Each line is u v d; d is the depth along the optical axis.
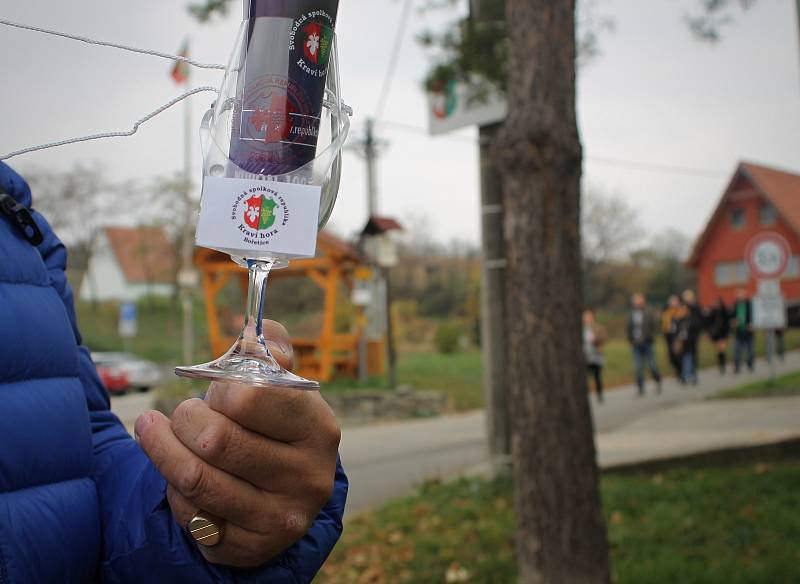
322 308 37.31
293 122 0.81
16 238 1.19
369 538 6.12
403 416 16.91
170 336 42.47
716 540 5.62
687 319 20.19
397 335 43.97
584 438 4.14
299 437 0.85
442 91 7.87
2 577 1.00
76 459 1.14
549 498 4.09
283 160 0.82
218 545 0.88
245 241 0.82
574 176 4.21
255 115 0.81
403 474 9.48
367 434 14.13
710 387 19.22
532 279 4.16
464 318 45.19
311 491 0.87
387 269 18.70
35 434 1.08
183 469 0.82
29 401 1.09
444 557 5.48
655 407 15.66
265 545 0.88
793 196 47.50
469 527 6.20
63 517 1.08
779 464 8.13
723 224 50.91
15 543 1.01
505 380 7.77
